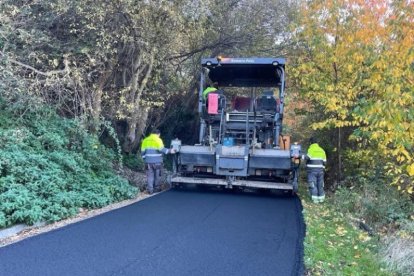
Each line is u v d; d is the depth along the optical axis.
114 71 12.17
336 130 14.08
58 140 9.49
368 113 7.96
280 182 11.49
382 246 6.94
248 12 16.08
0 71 8.84
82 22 10.04
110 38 10.69
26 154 8.44
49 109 10.12
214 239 6.41
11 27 9.10
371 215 9.91
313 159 11.15
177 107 17.77
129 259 5.30
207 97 12.36
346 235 7.55
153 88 13.55
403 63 8.88
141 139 15.11
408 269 6.04
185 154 11.44
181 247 5.91
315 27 12.19
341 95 11.68
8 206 6.67
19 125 9.25
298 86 13.55
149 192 10.87
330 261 5.85
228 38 15.88
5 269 4.77
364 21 11.27
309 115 14.45
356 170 13.01
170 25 11.38
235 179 11.40
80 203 8.20
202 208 8.90
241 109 13.43
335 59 11.70
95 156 10.43
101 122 11.30
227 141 11.38
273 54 16.64
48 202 7.45
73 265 5.00
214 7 13.53
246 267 5.22
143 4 10.61
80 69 10.30
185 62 17.02
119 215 7.84
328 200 11.38
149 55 11.63
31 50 9.69
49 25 10.30
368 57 10.68
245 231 7.01
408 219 9.62
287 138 12.50
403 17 9.30
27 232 6.62
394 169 9.45
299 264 5.45
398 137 7.64
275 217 8.30
